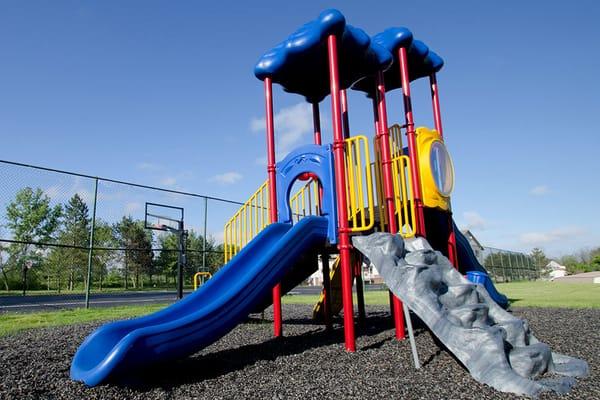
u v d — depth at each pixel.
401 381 3.38
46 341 5.44
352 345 4.74
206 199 14.11
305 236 5.23
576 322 6.69
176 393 3.25
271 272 4.69
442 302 4.04
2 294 23.11
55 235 12.98
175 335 3.69
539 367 3.45
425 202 5.98
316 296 17.97
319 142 7.45
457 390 3.08
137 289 26.19
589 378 3.40
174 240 24.73
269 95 6.27
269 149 6.20
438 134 6.66
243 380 3.60
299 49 5.60
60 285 24.22
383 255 4.49
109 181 11.50
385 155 5.91
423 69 7.59
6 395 2.99
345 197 5.03
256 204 7.09
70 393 3.11
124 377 3.42
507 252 33.56
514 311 8.51
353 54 5.76
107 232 13.36
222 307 4.14
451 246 6.74
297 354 4.66
